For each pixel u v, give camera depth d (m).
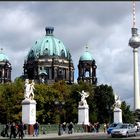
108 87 172.25
